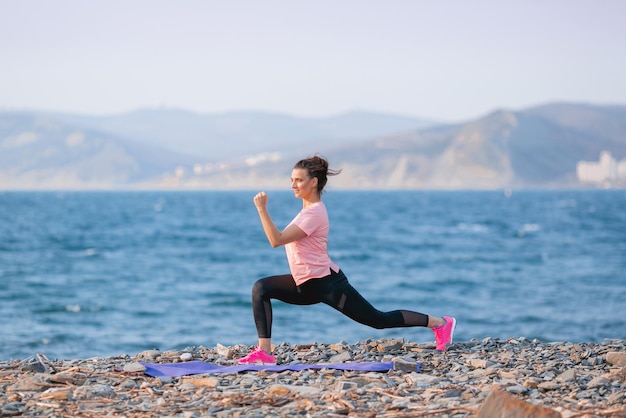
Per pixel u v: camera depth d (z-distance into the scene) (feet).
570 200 648.79
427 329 60.39
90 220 283.38
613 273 102.47
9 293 84.28
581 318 66.13
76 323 65.57
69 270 110.73
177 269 114.62
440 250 151.94
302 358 23.86
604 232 204.03
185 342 57.06
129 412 16.56
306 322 65.21
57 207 445.37
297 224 21.53
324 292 22.22
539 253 139.95
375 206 477.77
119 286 92.94
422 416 15.89
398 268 118.01
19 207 438.81
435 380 19.22
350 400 17.28
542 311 71.00
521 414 13.92
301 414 16.30
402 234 206.18
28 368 21.04
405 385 18.92
